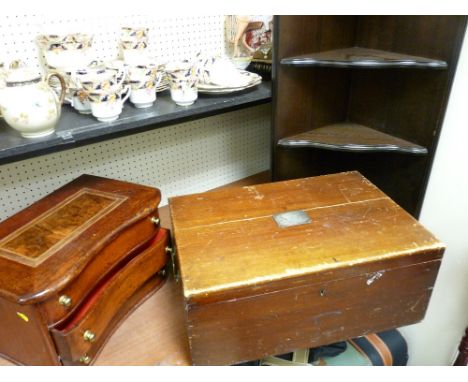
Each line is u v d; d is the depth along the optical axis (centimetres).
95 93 73
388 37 96
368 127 109
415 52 90
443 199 98
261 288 68
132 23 97
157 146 113
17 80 65
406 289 78
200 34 108
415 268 76
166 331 81
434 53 85
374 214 84
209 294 66
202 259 72
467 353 95
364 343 112
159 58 102
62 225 75
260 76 103
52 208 80
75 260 66
